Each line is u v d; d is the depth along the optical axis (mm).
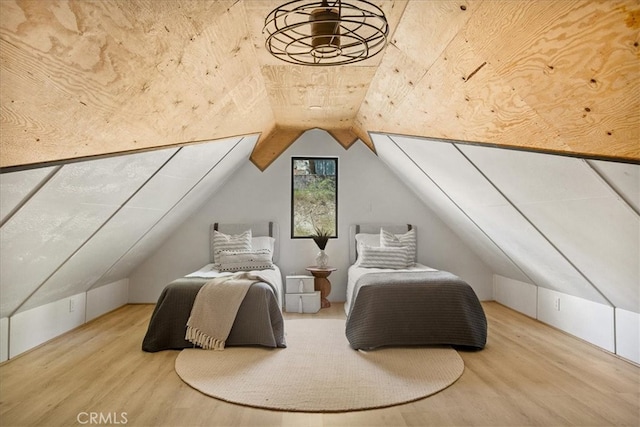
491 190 3328
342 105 4383
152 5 1708
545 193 2707
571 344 3688
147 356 3334
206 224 5590
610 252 2723
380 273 4090
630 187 2045
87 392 2609
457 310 3496
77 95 1818
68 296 4066
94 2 1479
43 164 2041
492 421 2242
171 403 2467
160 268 5516
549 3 1484
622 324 3324
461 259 5738
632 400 2494
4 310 3096
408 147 4098
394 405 2445
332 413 2359
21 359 3234
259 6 2271
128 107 2215
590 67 1584
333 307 5320
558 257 3414
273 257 5535
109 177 2723
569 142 2064
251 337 3543
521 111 2148
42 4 1344
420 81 2752
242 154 5055
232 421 2254
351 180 5746
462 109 2605
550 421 2234
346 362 3178
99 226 3258
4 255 2488
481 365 3137
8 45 1387
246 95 3496
